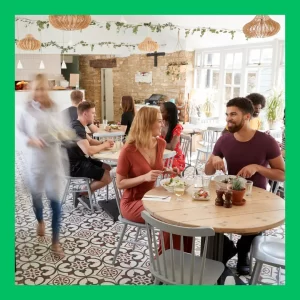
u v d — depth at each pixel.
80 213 4.03
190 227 1.90
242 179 2.36
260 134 2.66
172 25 6.51
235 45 6.78
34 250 3.16
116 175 2.75
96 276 2.75
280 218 2.09
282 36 5.74
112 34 8.37
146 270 2.84
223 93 7.26
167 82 8.48
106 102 11.08
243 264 2.77
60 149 3.12
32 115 2.86
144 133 2.67
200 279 1.95
